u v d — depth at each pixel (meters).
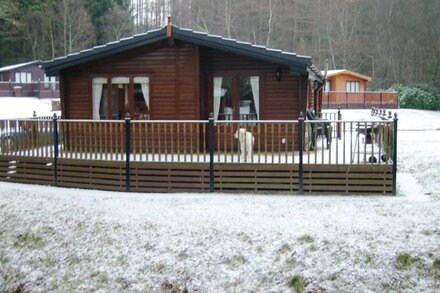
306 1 56.81
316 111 19.77
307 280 6.81
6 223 9.97
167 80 13.75
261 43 57.19
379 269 6.71
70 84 14.47
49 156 12.54
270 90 13.80
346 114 32.44
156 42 13.72
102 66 14.11
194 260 7.63
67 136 12.58
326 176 10.89
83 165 12.08
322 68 55.22
